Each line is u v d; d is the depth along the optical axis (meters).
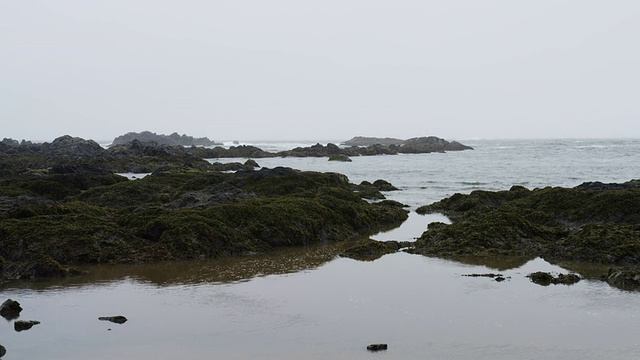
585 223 24.20
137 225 20.97
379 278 16.62
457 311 13.38
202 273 17.42
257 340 11.58
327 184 35.84
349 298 14.52
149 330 12.23
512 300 14.27
